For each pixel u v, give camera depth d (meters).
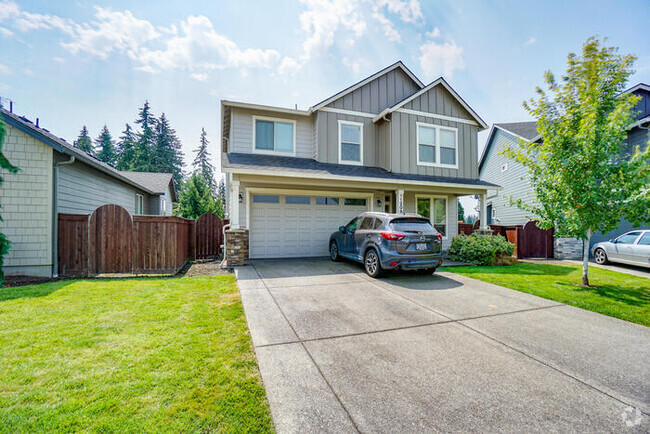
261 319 4.12
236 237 8.37
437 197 12.99
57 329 3.64
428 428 2.05
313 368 2.84
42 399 2.28
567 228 6.51
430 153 11.66
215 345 3.28
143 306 4.62
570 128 6.43
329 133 10.91
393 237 6.53
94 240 7.25
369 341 3.48
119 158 41.72
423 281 6.64
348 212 11.41
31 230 7.23
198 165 49.06
